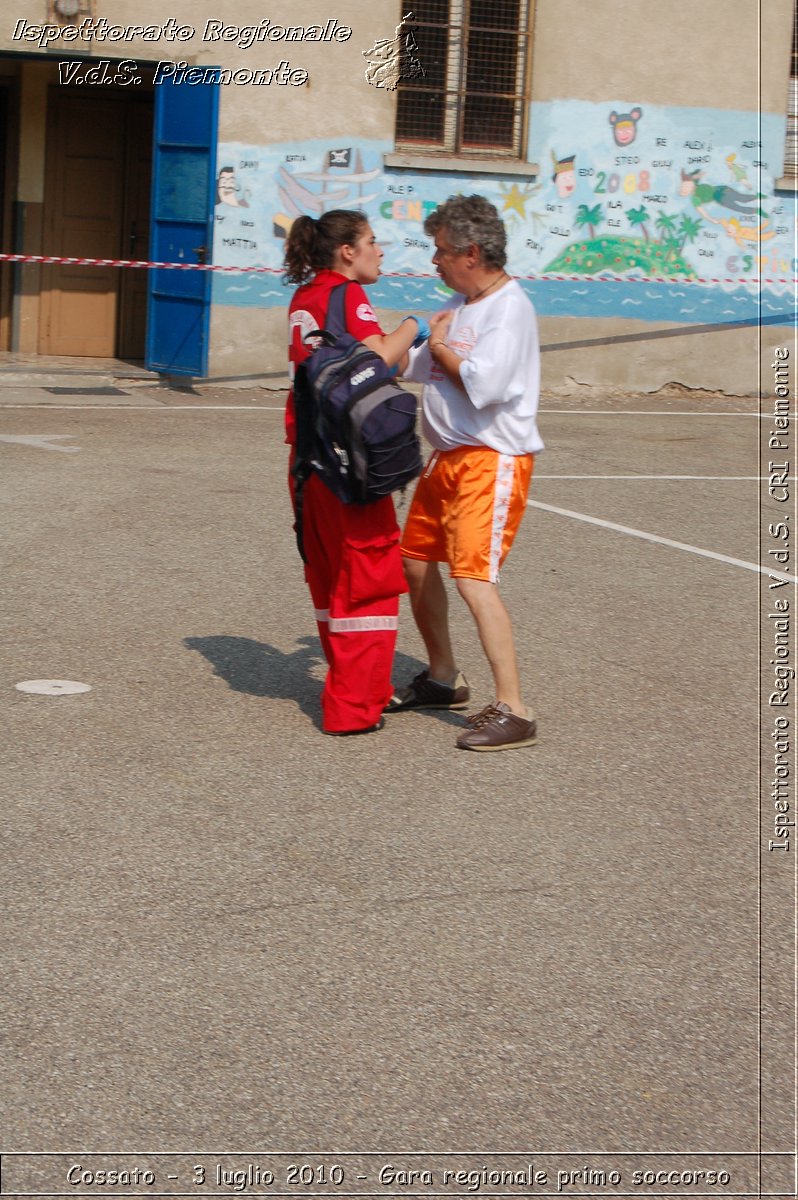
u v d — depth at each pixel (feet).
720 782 16.76
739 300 53.06
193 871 13.78
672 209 51.90
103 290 55.01
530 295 51.34
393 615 17.49
